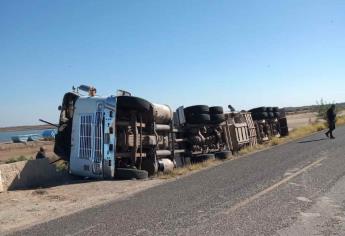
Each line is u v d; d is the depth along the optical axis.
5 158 34.06
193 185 12.19
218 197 10.02
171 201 9.87
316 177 12.31
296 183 11.45
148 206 9.42
